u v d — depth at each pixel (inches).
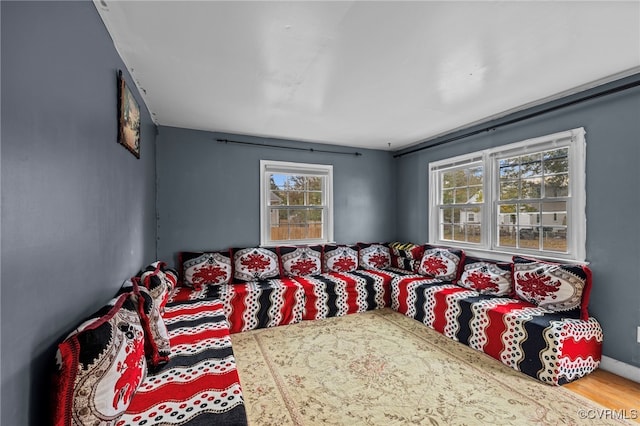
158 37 66.1
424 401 71.8
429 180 160.4
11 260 29.6
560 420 65.1
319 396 73.7
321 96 100.9
